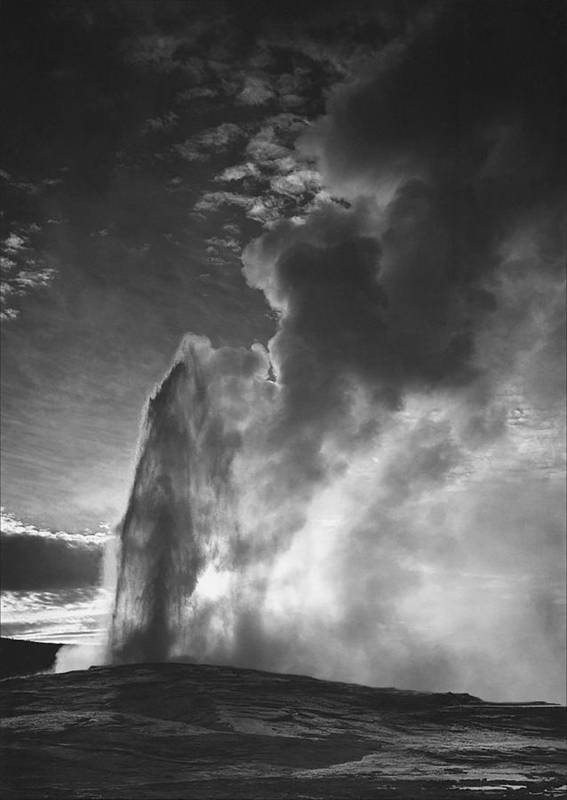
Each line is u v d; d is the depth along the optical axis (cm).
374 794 1110
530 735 1692
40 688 1961
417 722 1798
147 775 1199
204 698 1828
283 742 1477
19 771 1206
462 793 1132
